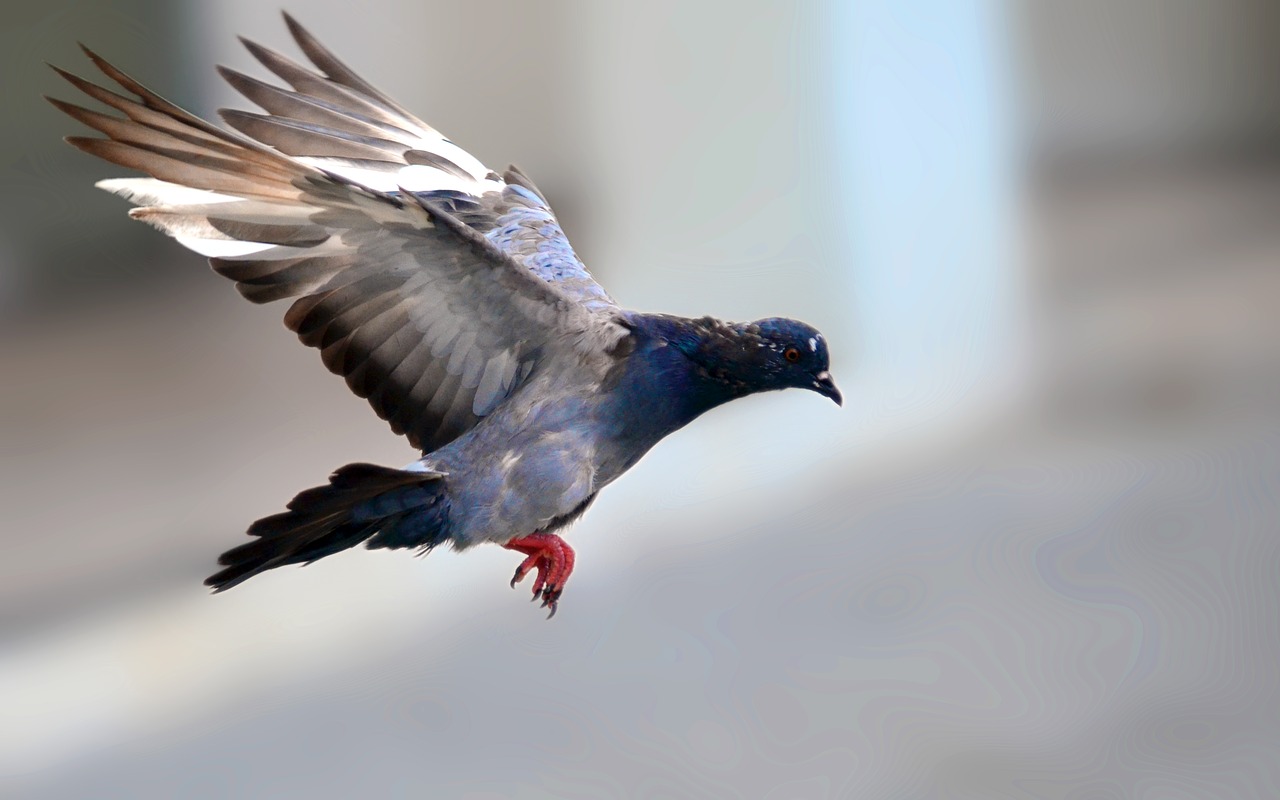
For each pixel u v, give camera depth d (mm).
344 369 6828
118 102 5941
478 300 6816
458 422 7027
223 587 6320
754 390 7098
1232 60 31094
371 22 18906
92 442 16219
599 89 19594
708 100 19938
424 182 8055
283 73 7953
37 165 18297
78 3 18328
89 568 13914
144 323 18078
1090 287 22656
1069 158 27656
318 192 6254
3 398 16828
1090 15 28422
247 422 16578
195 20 18562
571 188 19594
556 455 6934
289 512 6227
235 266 6504
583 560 14156
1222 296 22375
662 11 19719
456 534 6910
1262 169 29578
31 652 12711
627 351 7035
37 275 18203
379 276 6688
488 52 19234
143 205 6234
